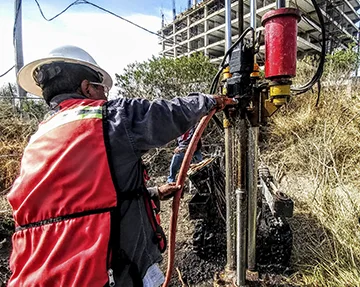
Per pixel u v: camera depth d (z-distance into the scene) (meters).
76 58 1.05
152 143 0.93
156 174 4.95
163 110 0.94
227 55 1.44
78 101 0.98
